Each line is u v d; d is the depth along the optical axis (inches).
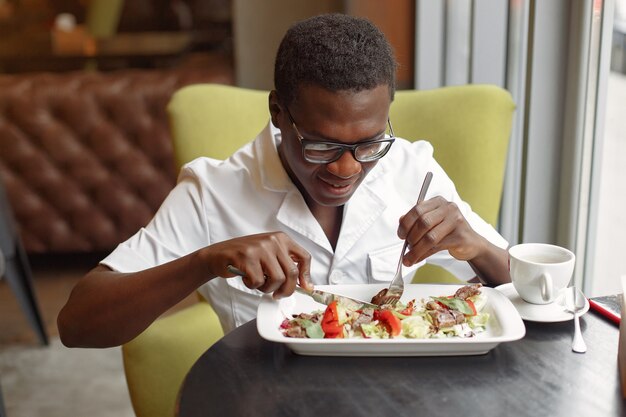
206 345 54.5
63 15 172.1
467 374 35.5
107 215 122.6
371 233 52.4
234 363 37.1
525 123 77.5
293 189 50.5
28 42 150.8
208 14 175.5
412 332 38.4
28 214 121.2
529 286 41.7
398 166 54.9
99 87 117.3
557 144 77.0
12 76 120.7
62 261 133.0
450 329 38.9
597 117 74.9
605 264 78.7
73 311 45.1
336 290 43.9
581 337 38.4
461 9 92.3
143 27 177.3
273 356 37.6
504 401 33.3
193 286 42.1
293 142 43.9
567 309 41.1
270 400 33.8
